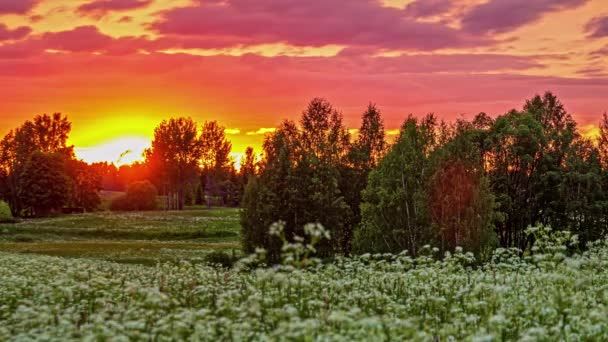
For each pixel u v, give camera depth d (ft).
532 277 52.47
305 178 156.56
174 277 66.80
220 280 66.64
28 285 63.72
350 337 34.35
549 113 251.80
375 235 158.10
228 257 137.59
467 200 149.48
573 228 199.62
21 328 43.65
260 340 34.94
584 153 214.90
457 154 156.76
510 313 41.68
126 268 96.63
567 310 40.52
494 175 209.67
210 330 37.96
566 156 210.59
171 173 465.06
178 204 463.83
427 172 159.33
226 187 525.34
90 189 467.52
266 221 152.46
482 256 131.54
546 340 36.76
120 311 47.11
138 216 335.26
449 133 169.17
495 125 214.28
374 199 164.55
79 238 270.87
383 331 36.14
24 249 198.49
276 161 161.27
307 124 217.56
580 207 198.49
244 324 37.58
